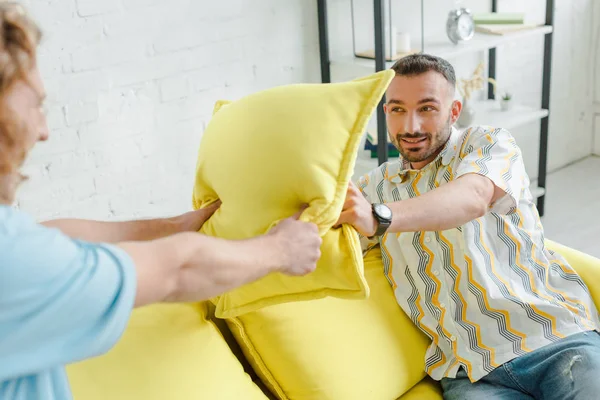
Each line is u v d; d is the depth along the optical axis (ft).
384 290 5.74
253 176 3.92
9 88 2.64
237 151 4.03
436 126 5.52
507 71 11.97
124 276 2.75
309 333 5.12
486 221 5.50
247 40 8.86
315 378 5.04
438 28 10.85
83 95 7.63
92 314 2.66
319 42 9.64
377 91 3.99
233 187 4.02
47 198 7.67
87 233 4.12
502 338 5.35
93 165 7.92
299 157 3.84
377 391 5.27
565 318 5.32
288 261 3.55
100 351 2.74
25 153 2.79
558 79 12.73
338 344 5.20
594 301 5.82
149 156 8.36
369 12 10.04
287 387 5.11
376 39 8.86
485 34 10.45
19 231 2.58
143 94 8.11
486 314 5.37
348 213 4.15
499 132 5.50
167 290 3.04
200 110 8.65
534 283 5.54
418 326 5.69
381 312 5.60
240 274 3.31
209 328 4.80
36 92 2.77
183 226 4.35
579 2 12.54
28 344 2.58
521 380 5.25
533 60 12.32
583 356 5.06
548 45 10.79
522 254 5.55
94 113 7.77
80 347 2.68
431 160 5.76
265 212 3.91
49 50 7.26
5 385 2.72
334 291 4.13
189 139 8.66
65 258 2.62
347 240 4.08
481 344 5.40
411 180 5.83
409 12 10.34
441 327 5.53
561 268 5.80
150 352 4.43
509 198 5.17
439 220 4.64
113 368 4.29
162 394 4.31
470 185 4.91
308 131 3.87
